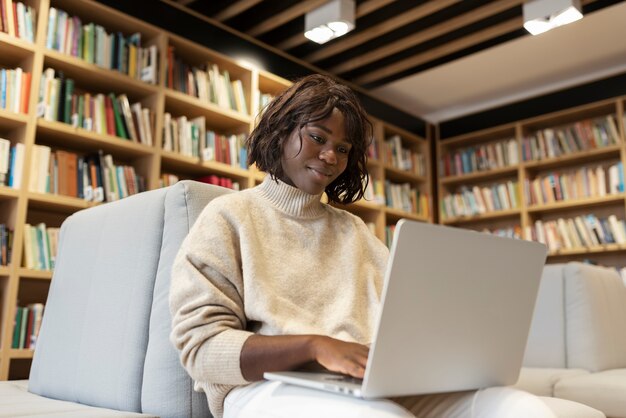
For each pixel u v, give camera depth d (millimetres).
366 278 1174
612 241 4305
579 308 2266
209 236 1034
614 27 4070
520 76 4840
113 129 3125
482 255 868
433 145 5531
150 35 3457
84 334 1412
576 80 4867
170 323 1188
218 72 3773
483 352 921
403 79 4906
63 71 3094
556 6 3527
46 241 2830
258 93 3910
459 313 854
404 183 5418
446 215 5305
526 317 983
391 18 3959
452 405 963
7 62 3002
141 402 1204
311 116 1101
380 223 4656
